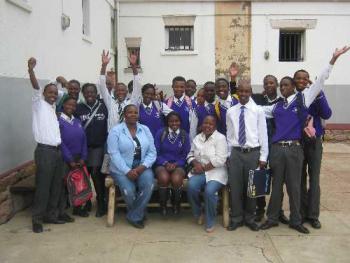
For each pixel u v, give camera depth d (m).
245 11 12.73
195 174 5.47
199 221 5.55
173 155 5.70
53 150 5.27
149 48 12.91
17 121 5.90
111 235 5.14
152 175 5.43
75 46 8.73
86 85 6.00
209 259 4.44
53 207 5.52
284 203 6.50
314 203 5.37
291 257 4.49
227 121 5.40
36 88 5.13
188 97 6.43
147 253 4.60
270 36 12.84
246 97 5.21
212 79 12.96
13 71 5.75
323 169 9.05
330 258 4.47
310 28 12.88
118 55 12.91
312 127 5.12
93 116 5.92
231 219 5.48
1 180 5.41
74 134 5.59
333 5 12.80
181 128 5.86
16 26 5.83
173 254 4.57
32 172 6.46
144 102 6.05
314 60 12.98
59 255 4.55
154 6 12.77
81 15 9.17
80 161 5.71
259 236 5.11
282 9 12.75
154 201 6.04
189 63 12.93
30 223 5.54
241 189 5.38
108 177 5.66
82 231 5.28
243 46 12.84
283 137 5.17
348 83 13.11
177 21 12.81
